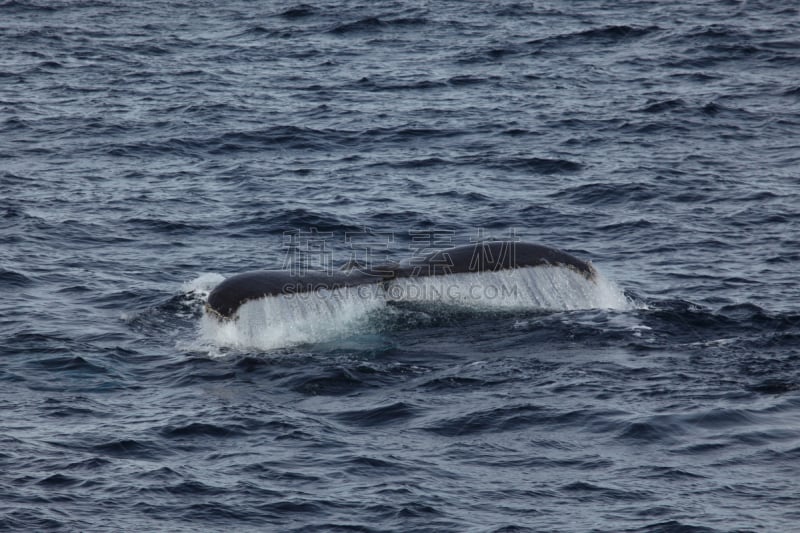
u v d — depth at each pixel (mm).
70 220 96438
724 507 47688
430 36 195500
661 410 56875
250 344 63250
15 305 75062
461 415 56844
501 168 115750
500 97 149875
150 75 166000
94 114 139625
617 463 51875
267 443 54188
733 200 104188
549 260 67250
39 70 168375
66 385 61469
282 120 136625
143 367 63938
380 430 55562
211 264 86188
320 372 61062
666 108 141250
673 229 95625
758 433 54344
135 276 82625
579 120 136250
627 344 64875
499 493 49281
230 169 115625
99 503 48344
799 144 125625
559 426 55594
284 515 47656
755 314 71062
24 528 46125
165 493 49281
